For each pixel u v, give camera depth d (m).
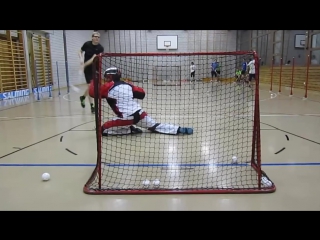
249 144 3.43
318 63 11.61
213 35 18.89
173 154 3.09
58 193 2.16
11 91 9.52
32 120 5.26
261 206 1.91
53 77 13.62
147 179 2.41
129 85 3.95
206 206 1.93
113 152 3.19
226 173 2.53
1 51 9.23
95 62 2.34
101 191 2.13
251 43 18.11
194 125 4.62
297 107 6.51
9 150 3.32
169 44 18.95
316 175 2.44
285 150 3.16
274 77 14.49
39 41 11.91
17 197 2.11
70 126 4.64
